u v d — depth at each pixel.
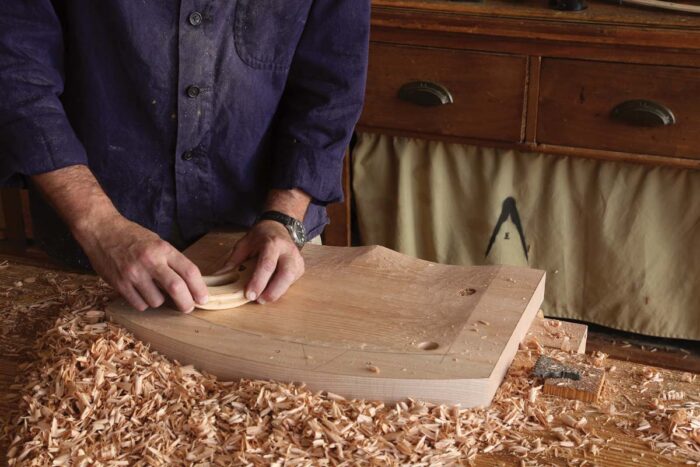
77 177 1.33
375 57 2.37
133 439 1.05
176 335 1.19
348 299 1.29
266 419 1.08
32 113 1.31
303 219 1.51
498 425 1.10
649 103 2.14
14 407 1.16
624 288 2.42
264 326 1.22
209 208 1.56
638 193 2.32
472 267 1.38
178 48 1.41
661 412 1.13
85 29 1.38
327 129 1.52
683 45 2.05
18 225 2.91
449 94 2.33
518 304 1.26
